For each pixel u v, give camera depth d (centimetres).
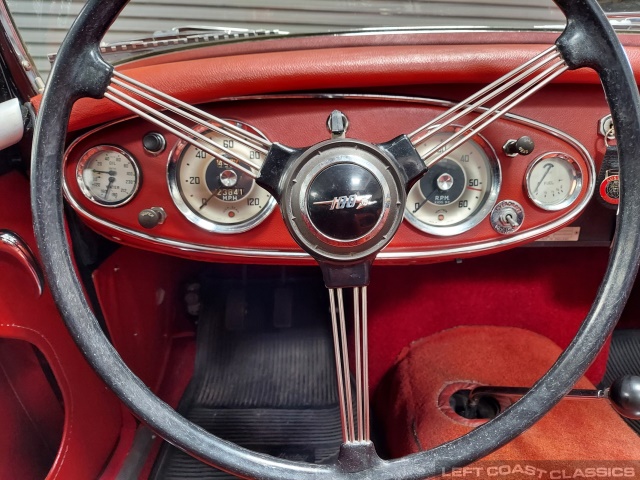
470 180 83
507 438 56
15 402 90
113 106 72
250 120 77
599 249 127
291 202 55
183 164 79
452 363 119
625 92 58
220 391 127
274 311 144
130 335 112
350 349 136
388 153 56
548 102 79
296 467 57
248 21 107
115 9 55
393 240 85
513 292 133
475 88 77
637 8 91
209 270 150
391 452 106
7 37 73
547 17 105
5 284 77
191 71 71
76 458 92
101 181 80
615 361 137
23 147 78
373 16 109
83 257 91
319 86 73
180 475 104
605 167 85
